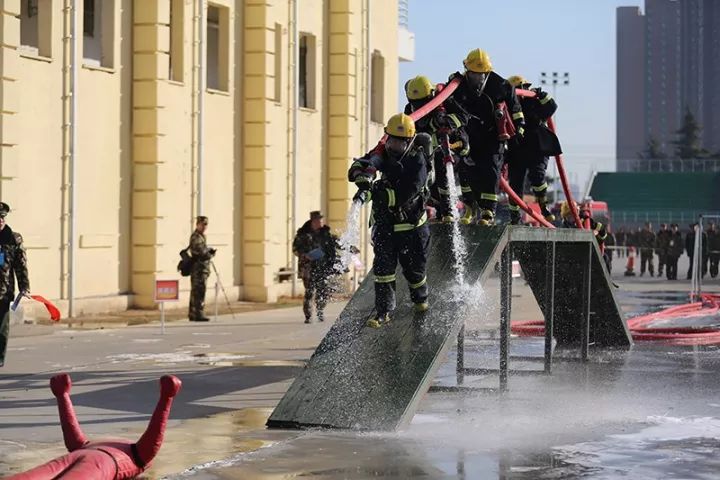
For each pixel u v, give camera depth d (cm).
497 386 1309
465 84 1191
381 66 3628
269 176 2862
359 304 1125
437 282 1116
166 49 2458
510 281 1248
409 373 1012
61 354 1585
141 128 2425
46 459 871
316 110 3203
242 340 1805
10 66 2017
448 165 1127
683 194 11081
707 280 4228
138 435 973
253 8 2838
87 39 2397
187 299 2548
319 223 2170
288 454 880
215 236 2711
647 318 2158
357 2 3341
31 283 2100
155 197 2428
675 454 897
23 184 2073
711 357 1593
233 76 2794
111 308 2331
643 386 1301
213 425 1016
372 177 1005
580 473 826
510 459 873
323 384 1019
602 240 1670
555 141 1422
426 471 828
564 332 1683
